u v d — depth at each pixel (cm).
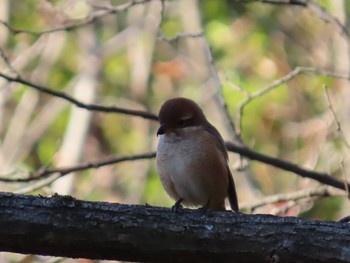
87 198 1423
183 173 738
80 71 1571
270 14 1597
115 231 582
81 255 589
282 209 952
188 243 582
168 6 1570
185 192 750
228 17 1577
